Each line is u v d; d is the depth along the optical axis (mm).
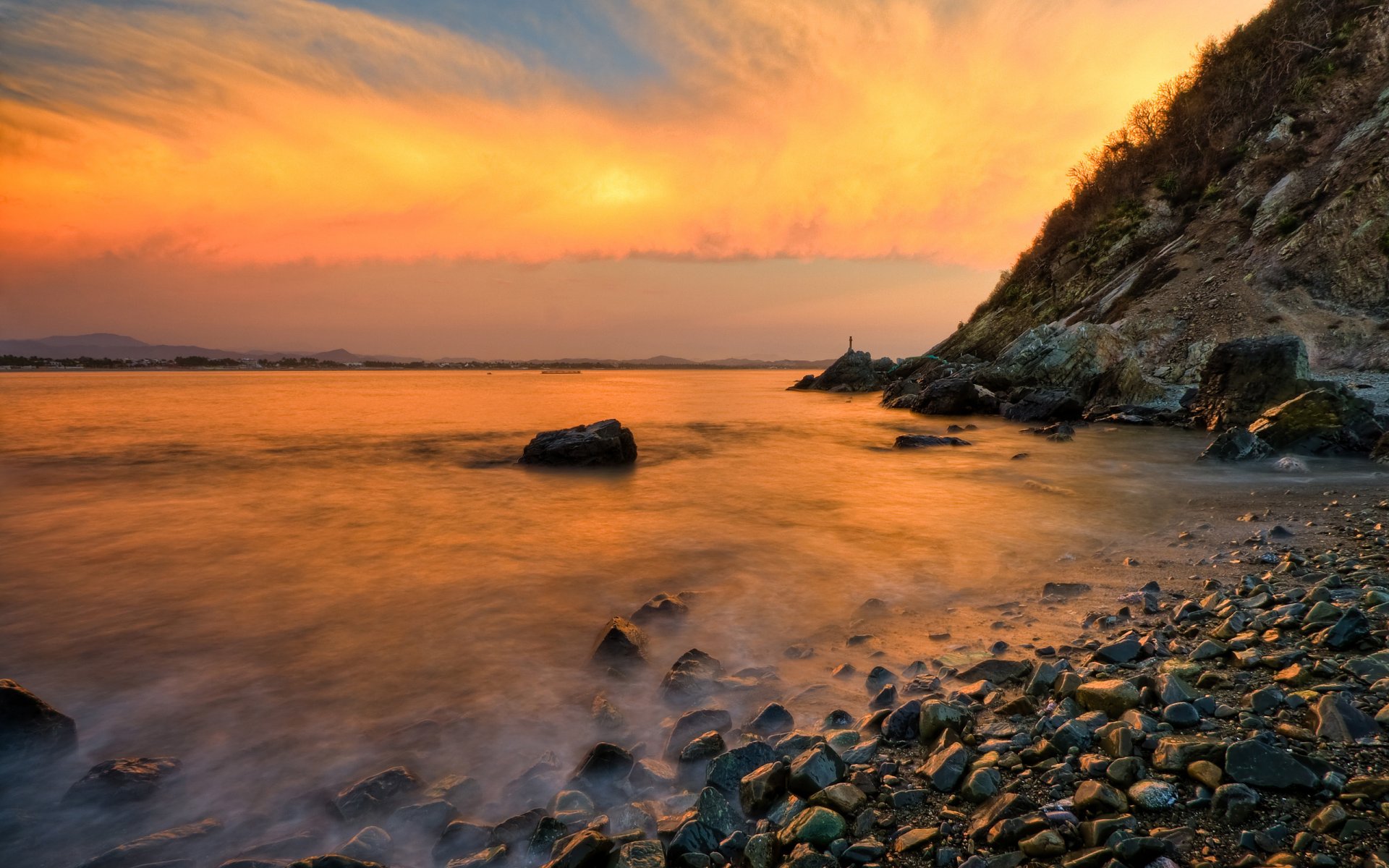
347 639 7668
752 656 6859
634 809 4184
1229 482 15094
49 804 4691
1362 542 8859
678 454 24719
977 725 4758
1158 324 35625
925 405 39125
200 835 4305
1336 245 31438
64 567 10836
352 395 73562
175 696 6348
